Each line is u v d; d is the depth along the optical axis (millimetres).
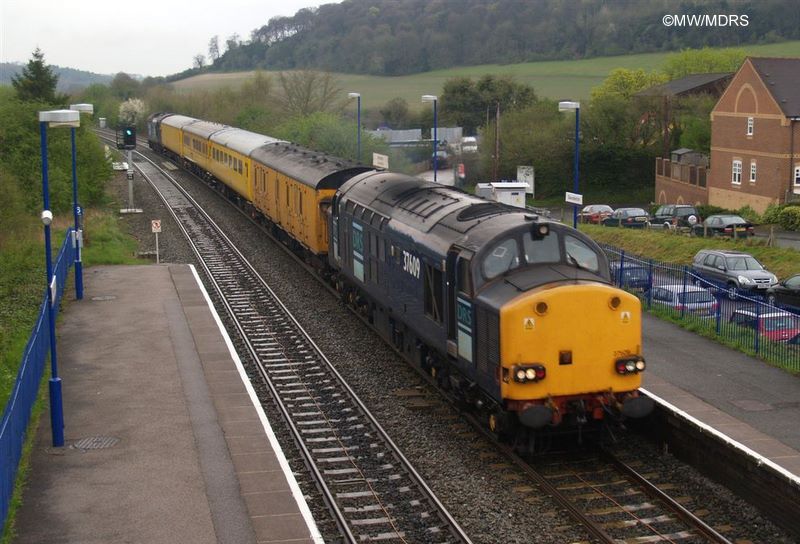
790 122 46062
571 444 15508
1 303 26328
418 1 136375
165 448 14750
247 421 16109
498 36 115062
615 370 14117
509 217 15555
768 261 32250
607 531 12203
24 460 14148
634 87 80375
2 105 46031
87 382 18422
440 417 16844
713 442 13742
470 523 12398
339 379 19000
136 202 49406
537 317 13703
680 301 24078
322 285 28828
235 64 160375
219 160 49812
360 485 13859
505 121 67125
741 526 12406
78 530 11766
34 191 40469
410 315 18672
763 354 19859
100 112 116062
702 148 61094
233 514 12258
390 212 20578
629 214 45500
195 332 22516
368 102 99938
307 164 32094
